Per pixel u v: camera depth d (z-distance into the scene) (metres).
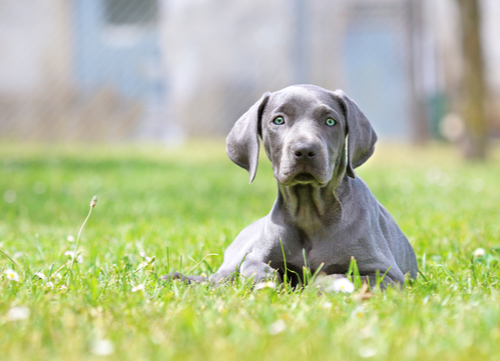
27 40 22.67
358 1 22.52
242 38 23.17
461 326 2.89
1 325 2.98
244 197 9.74
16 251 5.78
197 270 4.97
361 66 22.81
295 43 22.91
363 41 22.70
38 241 6.07
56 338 2.80
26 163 14.94
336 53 22.84
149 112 23.36
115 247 5.73
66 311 3.24
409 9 22.16
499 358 2.50
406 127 22.67
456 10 17.84
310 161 3.91
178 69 23.27
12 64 22.66
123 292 3.79
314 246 4.23
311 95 4.21
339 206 4.20
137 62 23.12
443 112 25.30
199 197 9.84
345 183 4.31
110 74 23.09
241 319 3.04
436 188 10.65
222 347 2.61
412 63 22.34
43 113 22.91
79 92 22.98
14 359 2.52
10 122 22.84
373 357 2.48
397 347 2.60
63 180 11.96
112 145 22.23
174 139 23.44
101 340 2.73
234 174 13.25
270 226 4.36
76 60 22.88
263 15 22.95
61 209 8.70
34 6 22.55
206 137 23.50
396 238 4.70
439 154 19.91
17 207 8.82
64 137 22.98
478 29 17.56
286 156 4.00
